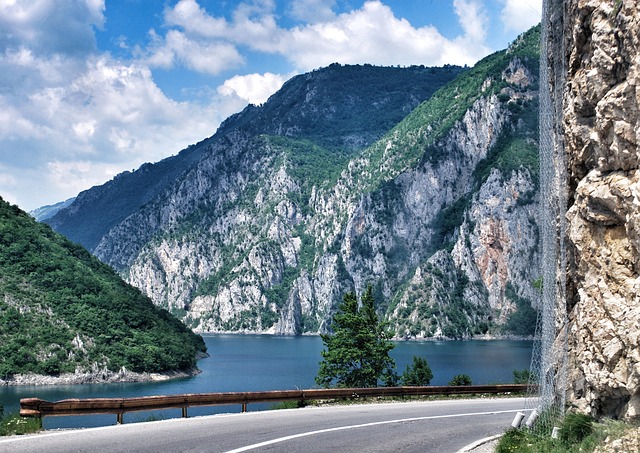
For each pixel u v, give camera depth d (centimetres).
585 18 1393
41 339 14188
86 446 1523
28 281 16238
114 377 13812
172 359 15225
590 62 1394
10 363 13238
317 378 4994
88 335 14912
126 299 17375
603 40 1293
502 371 14450
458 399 3628
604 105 1267
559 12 1600
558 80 1606
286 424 2122
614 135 1249
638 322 1154
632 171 1220
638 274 1196
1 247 16962
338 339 5000
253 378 14112
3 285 15612
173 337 17238
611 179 1268
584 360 1359
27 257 16962
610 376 1245
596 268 1327
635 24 1168
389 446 1753
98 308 16112
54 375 13400
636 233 1173
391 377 5109
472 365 16512
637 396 1184
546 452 1382
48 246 18225
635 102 1184
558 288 1609
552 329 1636
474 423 2425
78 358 13938
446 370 14838
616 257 1257
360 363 5006
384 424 2261
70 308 15688
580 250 1373
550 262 1644
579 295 1427
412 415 2616
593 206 1320
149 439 1669
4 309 14688
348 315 5000
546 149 1691
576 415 1388
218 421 2150
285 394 2786
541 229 1766
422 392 3591
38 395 11062
